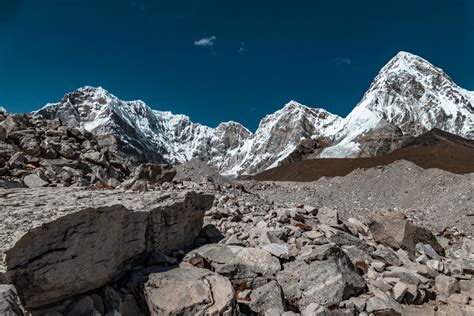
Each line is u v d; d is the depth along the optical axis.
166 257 5.16
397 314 5.20
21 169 7.99
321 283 5.22
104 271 4.24
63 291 3.86
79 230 3.97
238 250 5.59
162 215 5.34
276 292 4.98
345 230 8.29
